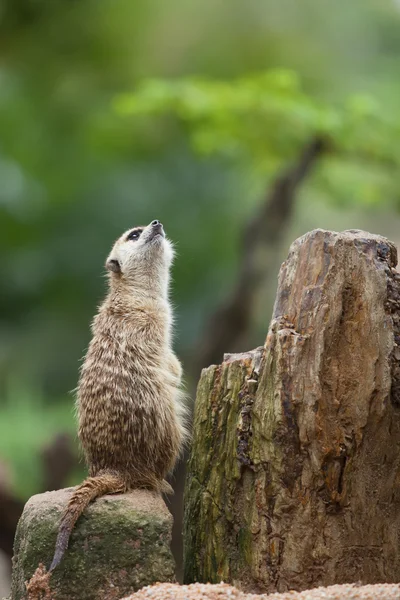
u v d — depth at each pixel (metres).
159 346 7.09
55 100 21.25
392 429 5.94
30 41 20.08
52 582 5.88
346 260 5.97
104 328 7.14
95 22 19.88
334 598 5.19
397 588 5.25
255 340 20.64
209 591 5.45
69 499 6.10
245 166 19.56
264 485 5.94
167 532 5.95
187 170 26.03
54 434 14.66
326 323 5.87
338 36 20.84
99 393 6.73
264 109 12.87
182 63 19.83
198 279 25.59
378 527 5.93
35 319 25.58
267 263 14.42
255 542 5.96
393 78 18.08
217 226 25.83
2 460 14.28
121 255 7.91
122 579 5.85
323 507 5.88
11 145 23.08
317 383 5.82
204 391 6.52
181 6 20.02
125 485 6.45
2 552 13.60
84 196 25.78
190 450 6.75
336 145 13.56
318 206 21.31
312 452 5.84
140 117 15.80
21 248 25.83
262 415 5.96
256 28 19.97
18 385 21.23
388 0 21.92
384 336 5.91
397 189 14.37
